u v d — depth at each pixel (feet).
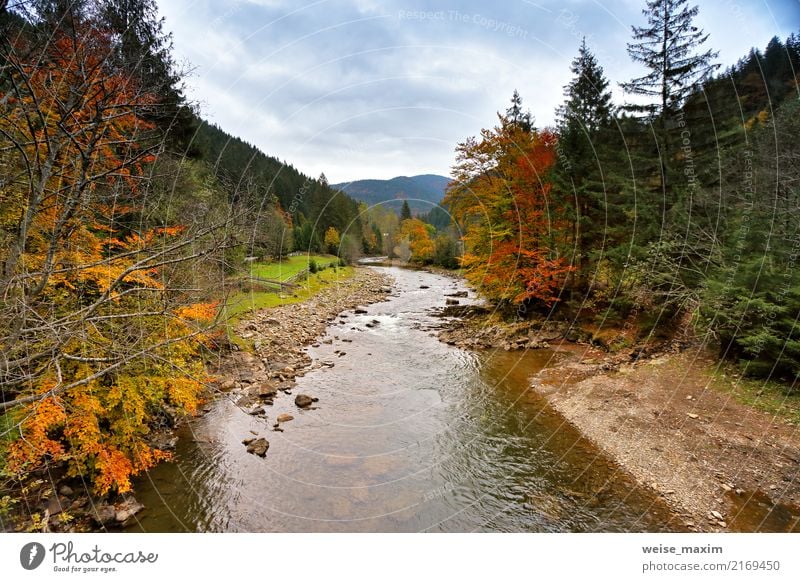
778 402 27.96
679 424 28.58
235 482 23.50
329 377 42.42
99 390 20.98
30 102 15.12
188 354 26.76
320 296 90.94
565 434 29.48
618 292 49.42
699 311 36.09
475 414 33.14
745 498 21.20
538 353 49.08
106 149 19.29
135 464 22.72
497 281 60.34
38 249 18.38
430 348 54.19
